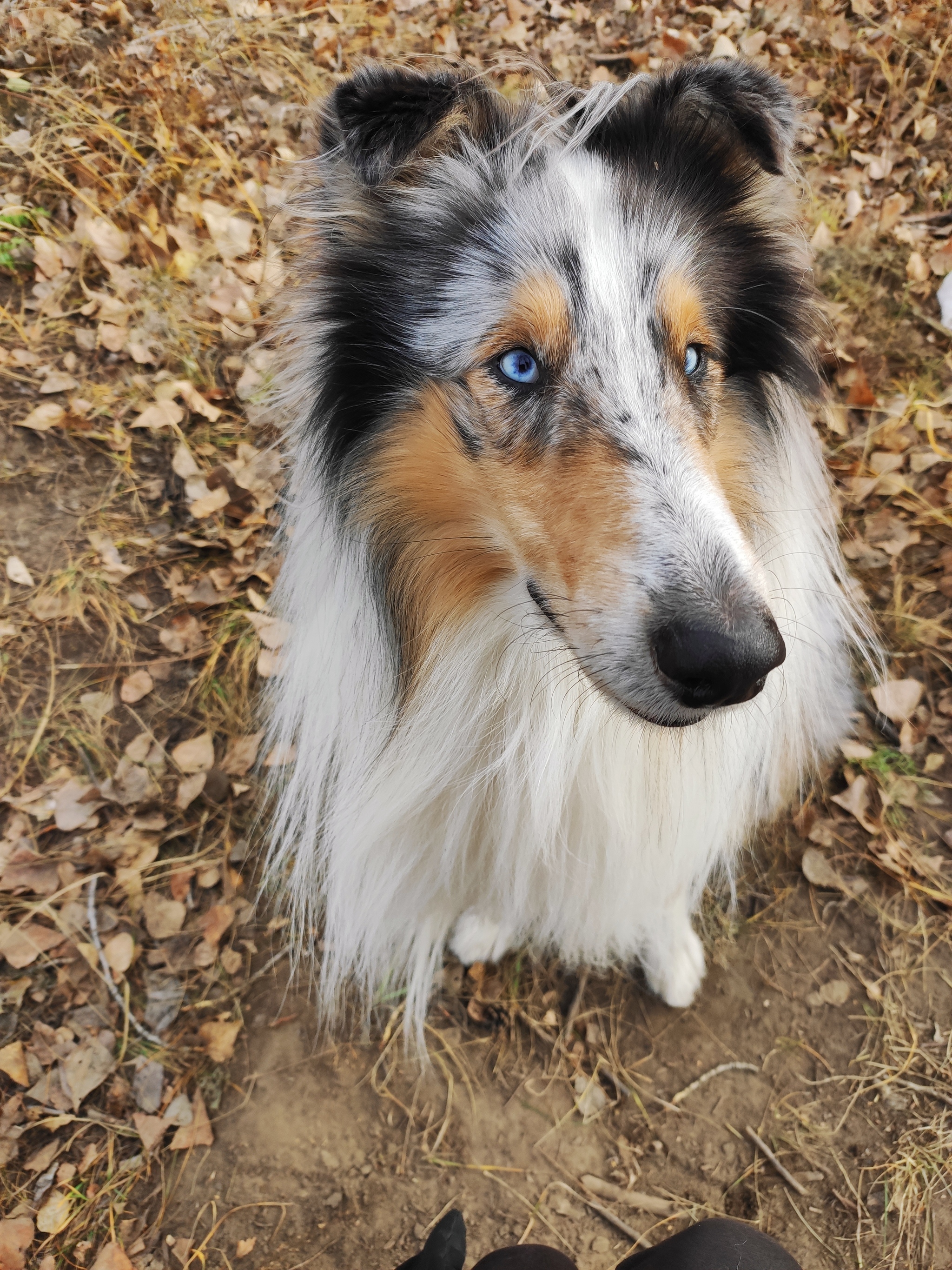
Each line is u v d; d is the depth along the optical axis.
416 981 0.48
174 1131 0.46
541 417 0.34
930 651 0.58
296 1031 0.49
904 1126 0.46
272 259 0.69
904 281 0.73
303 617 0.42
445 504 0.37
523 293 0.34
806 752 0.52
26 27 0.81
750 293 0.39
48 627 0.58
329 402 0.39
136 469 0.64
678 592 0.29
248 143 0.81
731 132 0.38
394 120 0.34
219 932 0.51
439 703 0.40
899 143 0.82
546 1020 0.50
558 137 0.38
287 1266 0.43
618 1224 0.44
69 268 0.70
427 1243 0.34
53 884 0.51
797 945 0.51
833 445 0.66
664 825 0.41
